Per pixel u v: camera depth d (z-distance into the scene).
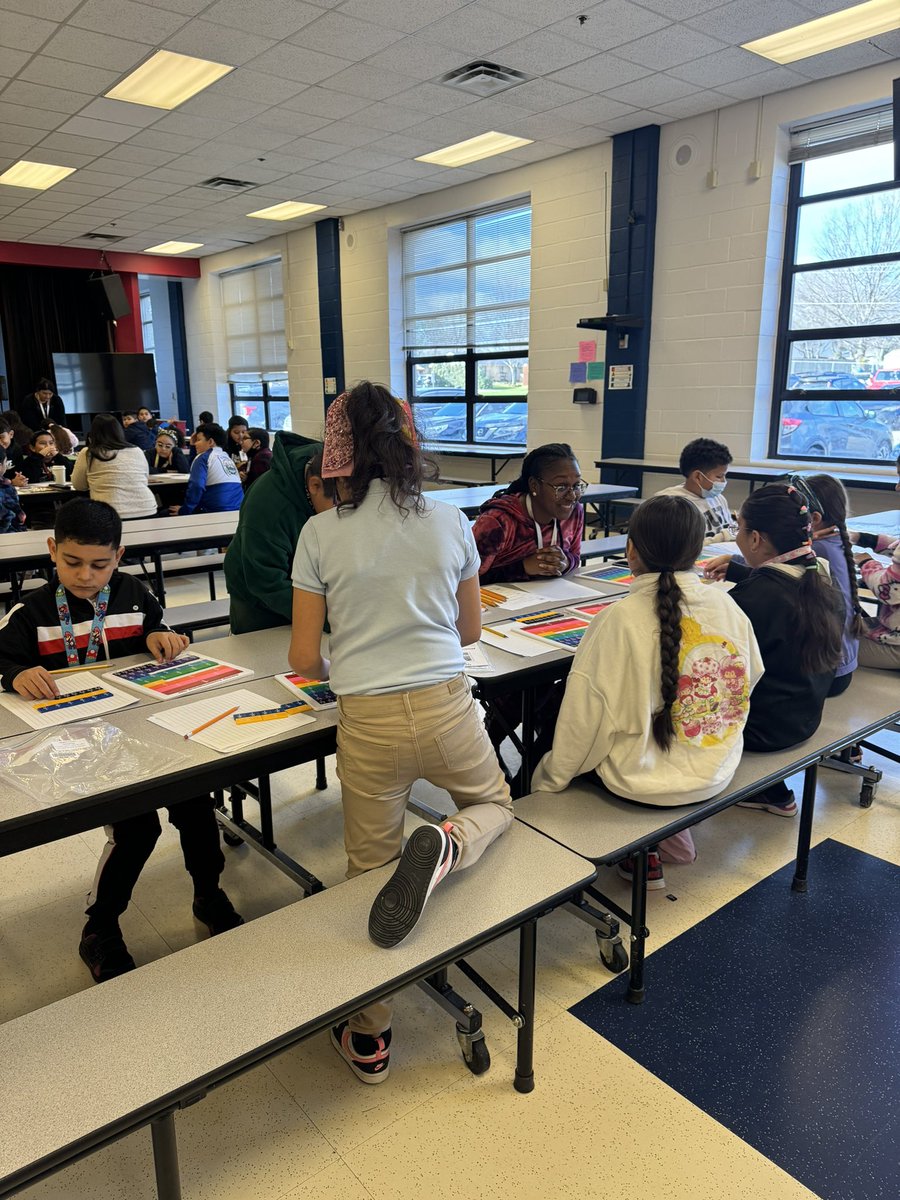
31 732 1.57
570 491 2.65
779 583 1.95
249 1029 1.11
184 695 1.77
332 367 9.57
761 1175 1.37
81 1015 1.14
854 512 5.40
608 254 6.44
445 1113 1.49
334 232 9.06
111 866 1.79
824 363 5.57
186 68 4.94
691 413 6.17
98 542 1.86
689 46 4.59
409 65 4.84
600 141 6.31
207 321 11.71
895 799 2.68
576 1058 1.63
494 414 7.98
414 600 1.40
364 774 1.45
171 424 9.83
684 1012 1.75
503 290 7.61
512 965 1.91
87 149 6.40
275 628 2.32
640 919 1.74
